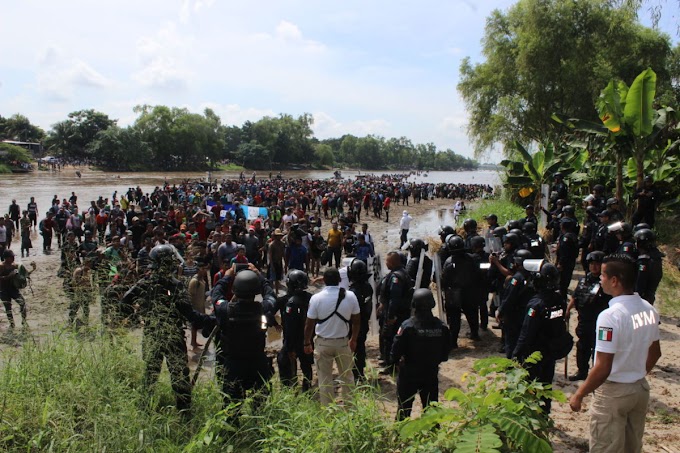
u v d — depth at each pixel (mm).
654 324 3295
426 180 136000
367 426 3777
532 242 7754
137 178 75875
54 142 104688
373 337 8844
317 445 3623
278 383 4805
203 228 16438
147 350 4641
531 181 17953
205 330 4992
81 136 102250
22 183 55594
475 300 7477
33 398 4117
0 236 16812
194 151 113312
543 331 4688
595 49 24031
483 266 7676
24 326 5492
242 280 4535
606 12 23438
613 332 3211
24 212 17297
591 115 24422
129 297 5051
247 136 146000
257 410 4293
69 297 5559
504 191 22859
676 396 5594
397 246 21516
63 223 18672
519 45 24875
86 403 4020
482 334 8352
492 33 26984
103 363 4438
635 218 12320
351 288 6207
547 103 24922
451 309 7488
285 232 16078
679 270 11016
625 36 23922
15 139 117000
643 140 13094
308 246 14562
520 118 25750
